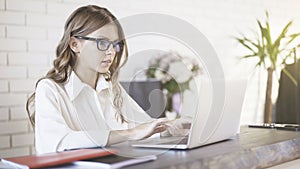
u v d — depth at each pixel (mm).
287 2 4684
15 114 2879
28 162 1369
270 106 3998
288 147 1929
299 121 3746
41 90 2012
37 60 2965
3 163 1435
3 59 2812
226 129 1932
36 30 2951
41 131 1927
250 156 1693
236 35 4168
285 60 4141
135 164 1383
